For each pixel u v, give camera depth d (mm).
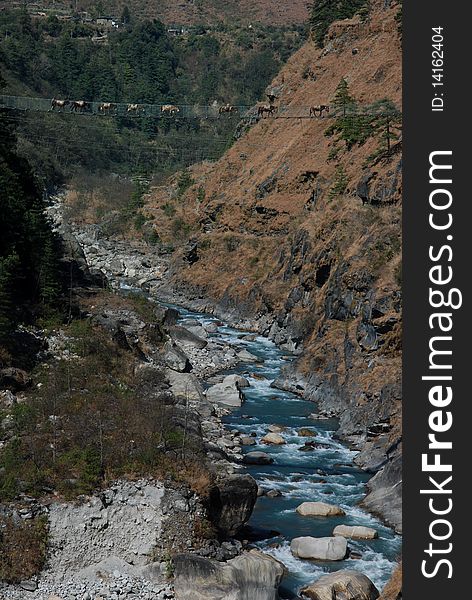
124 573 35312
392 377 54125
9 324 53844
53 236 74562
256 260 102000
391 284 59625
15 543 35094
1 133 76688
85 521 36094
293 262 88625
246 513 38906
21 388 48531
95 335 59562
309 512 42375
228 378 66062
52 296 62625
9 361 51094
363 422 53906
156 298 109312
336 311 66500
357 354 59969
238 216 111062
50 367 52250
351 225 76375
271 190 108625
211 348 77938
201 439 46094
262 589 33812
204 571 34250
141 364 59656
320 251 78688
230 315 96500
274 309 88625
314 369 64938
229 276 103688
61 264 74250
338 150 100188
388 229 66188
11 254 59719
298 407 61250
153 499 36875
